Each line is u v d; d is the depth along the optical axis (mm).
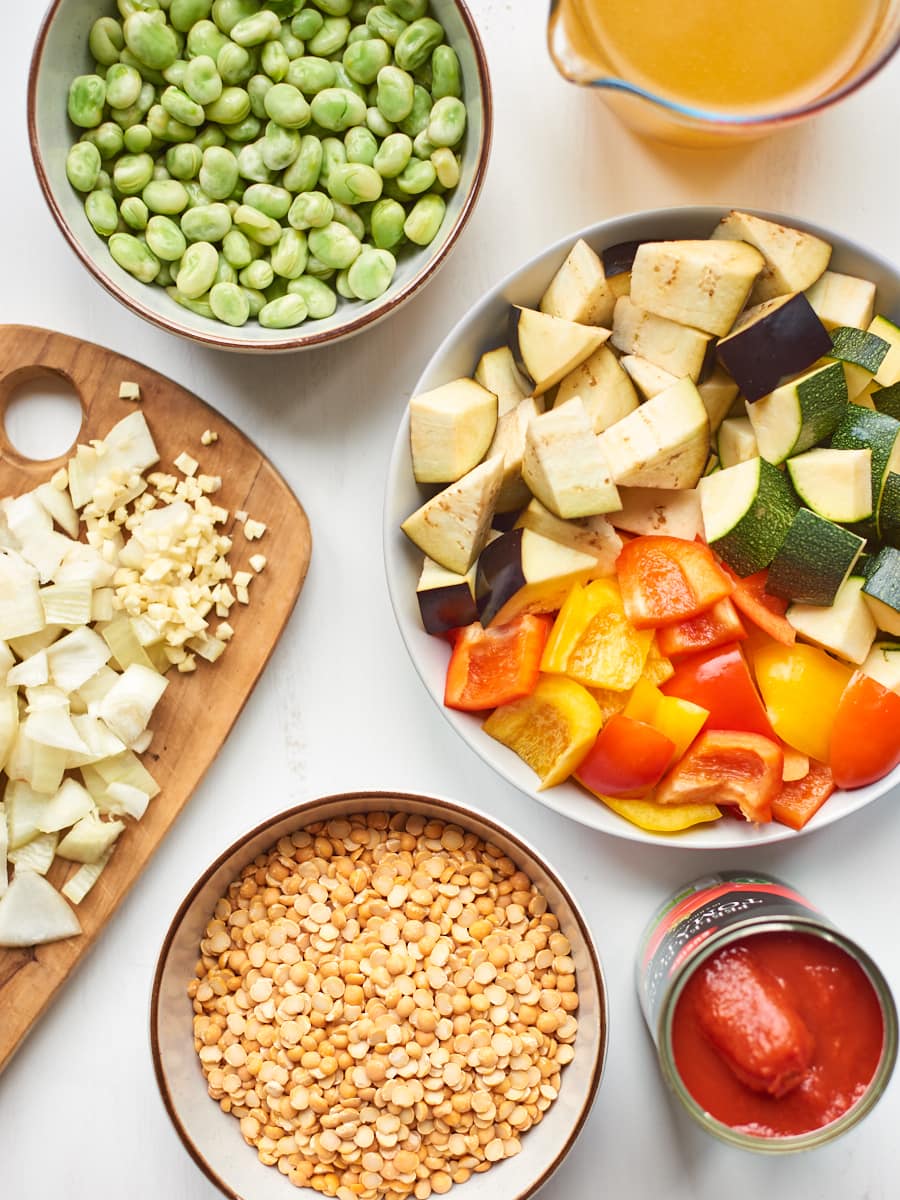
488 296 573
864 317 565
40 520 612
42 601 604
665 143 617
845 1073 542
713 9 545
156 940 633
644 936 619
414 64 576
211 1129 586
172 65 577
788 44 549
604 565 578
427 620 584
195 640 616
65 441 630
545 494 564
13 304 629
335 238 579
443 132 573
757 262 560
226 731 619
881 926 624
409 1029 582
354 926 594
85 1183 630
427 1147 583
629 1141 624
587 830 627
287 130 575
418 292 615
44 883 613
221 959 601
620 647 574
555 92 619
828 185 620
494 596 571
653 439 564
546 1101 587
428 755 633
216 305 583
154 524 612
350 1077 577
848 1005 542
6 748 608
